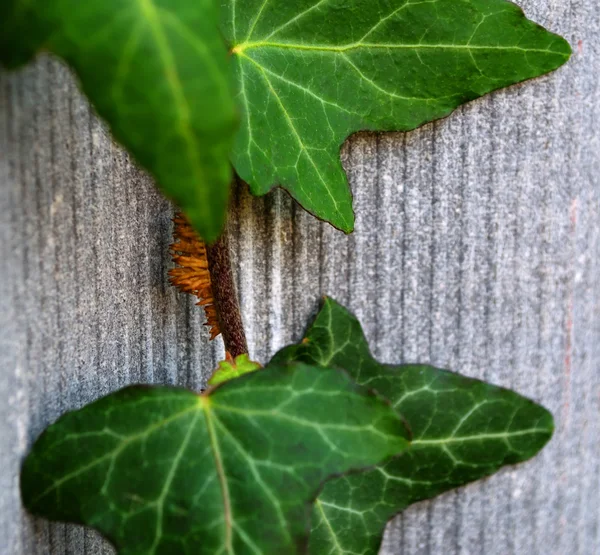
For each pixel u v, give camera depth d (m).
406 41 0.16
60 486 0.14
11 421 0.14
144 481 0.14
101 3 0.12
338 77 0.16
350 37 0.16
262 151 0.15
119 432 0.14
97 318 0.15
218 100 0.12
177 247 0.16
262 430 0.14
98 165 0.15
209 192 0.13
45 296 0.14
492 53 0.16
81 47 0.12
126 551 0.14
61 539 0.15
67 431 0.14
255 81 0.15
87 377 0.15
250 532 0.14
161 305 0.16
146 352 0.16
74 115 0.15
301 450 0.14
